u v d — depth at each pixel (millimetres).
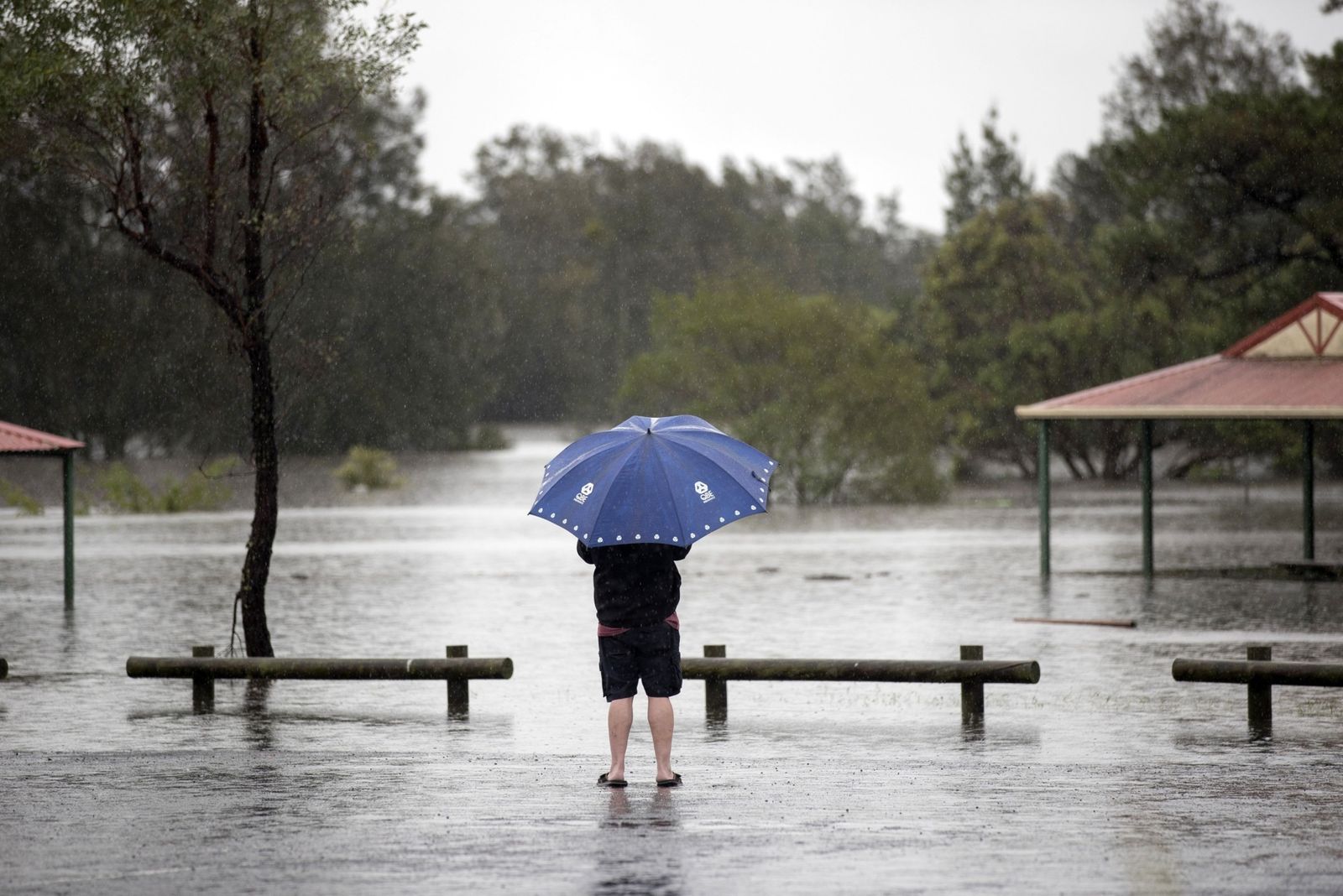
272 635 47656
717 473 21484
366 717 31641
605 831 19328
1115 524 93062
